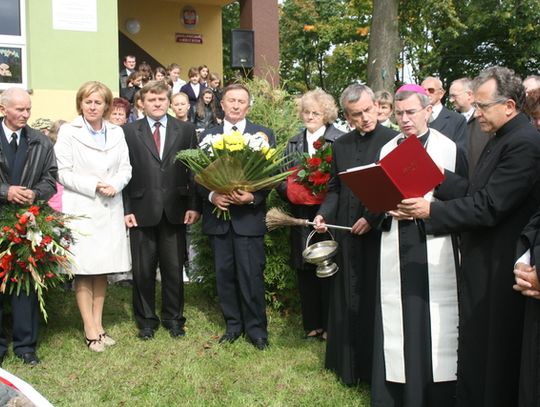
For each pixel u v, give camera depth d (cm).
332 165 498
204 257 654
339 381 473
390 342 402
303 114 577
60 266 531
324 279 565
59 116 1006
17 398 242
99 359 522
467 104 685
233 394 452
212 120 1091
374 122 472
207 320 625
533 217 315
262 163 502
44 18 988
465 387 354
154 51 1622
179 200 568
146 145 563
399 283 398
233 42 1223
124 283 768
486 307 345
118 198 557
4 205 502
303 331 600
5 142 505
